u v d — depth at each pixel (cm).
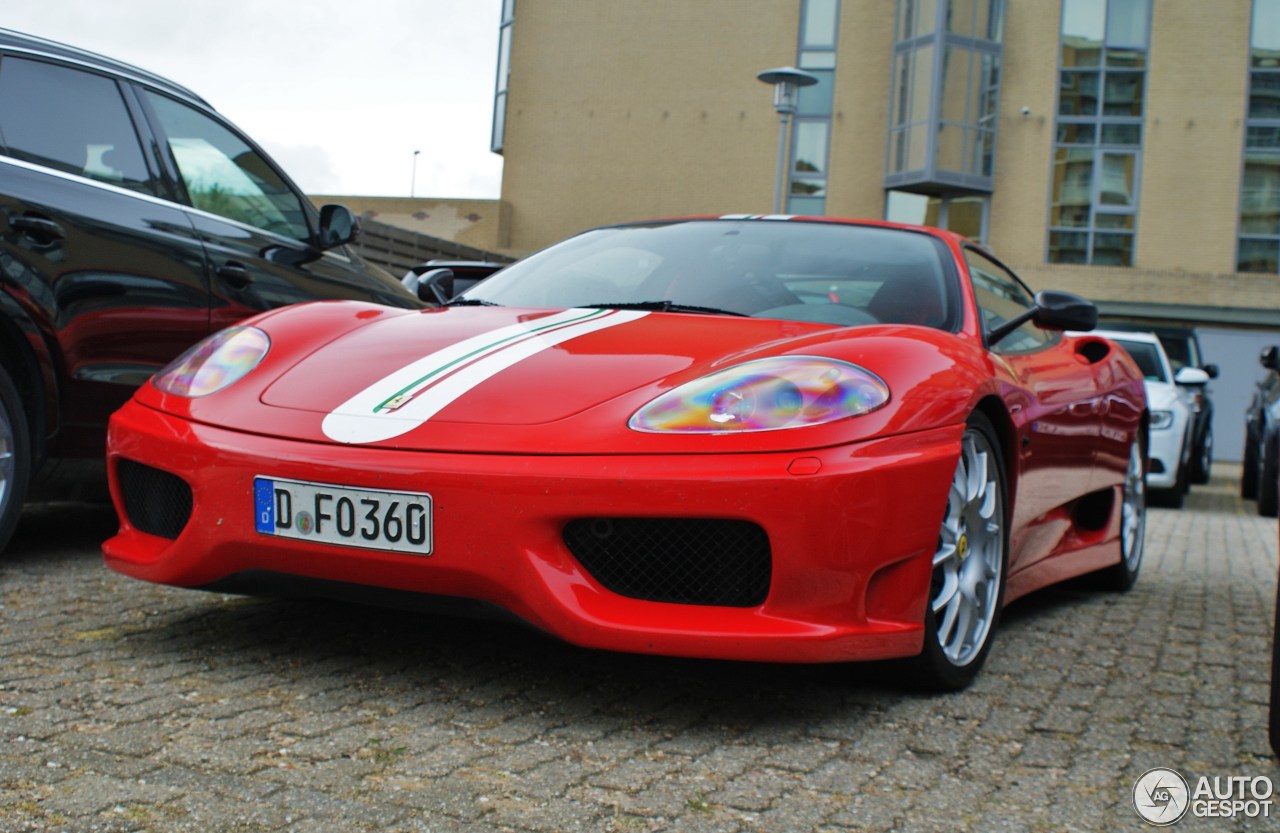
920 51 2128
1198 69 2089
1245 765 218
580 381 236
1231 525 743
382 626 283
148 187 366
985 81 2131
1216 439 2089
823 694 248
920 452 229
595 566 222
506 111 2442
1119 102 2111
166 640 264
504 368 243
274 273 400
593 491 212
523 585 216
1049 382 327
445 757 199
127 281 349
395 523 220
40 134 337
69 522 421
